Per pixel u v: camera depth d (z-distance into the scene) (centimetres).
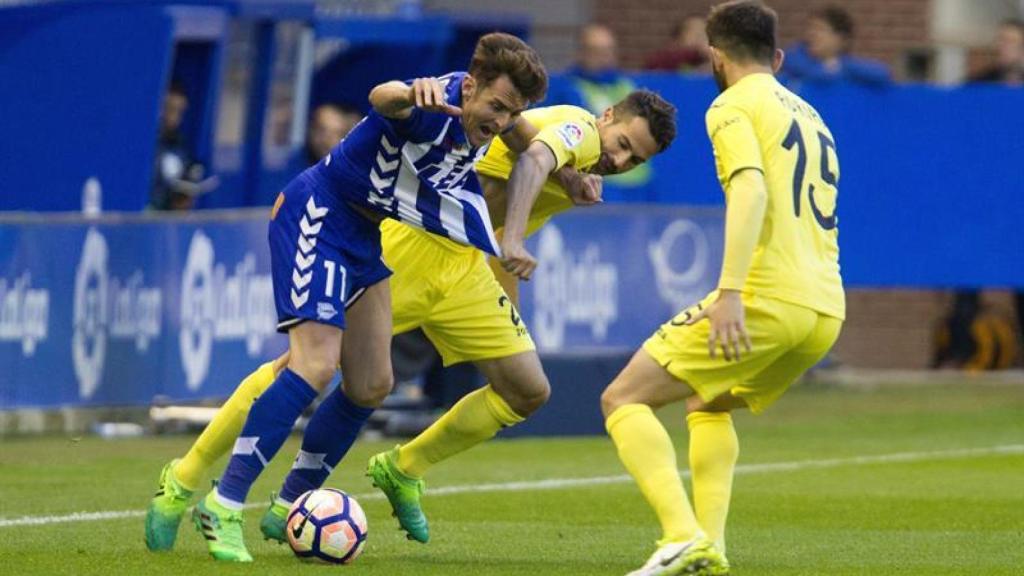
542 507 2470
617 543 2120
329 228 1867
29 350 3086
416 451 2022
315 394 1864
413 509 2041
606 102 4219
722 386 1798
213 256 3344
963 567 1953
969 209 4422
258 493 2556
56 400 3123
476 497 2575
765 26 1839
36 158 3988
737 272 1734
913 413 3919
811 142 1827
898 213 4406
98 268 3175
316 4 4228
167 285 3275
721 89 1884
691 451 1892
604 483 2750
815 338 1819
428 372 3462
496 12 5056
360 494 2567
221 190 4294
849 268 4394
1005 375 4653
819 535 2220
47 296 3106
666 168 4322
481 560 1956
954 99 4403
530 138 1947
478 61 1811
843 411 3947
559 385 3469
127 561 1867
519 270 1861
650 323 3794
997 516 2416
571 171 1978
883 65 4891
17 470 2797
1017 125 4409
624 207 3747
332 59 4638
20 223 3052
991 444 3372
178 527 2050
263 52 4222
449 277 2020
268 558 1911
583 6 5153
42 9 3988
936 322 4872
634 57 5153
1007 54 4512
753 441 3409
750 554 2047
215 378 3359
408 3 4697
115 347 3209
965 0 5144
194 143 4134
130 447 3138
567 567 1903
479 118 1816
